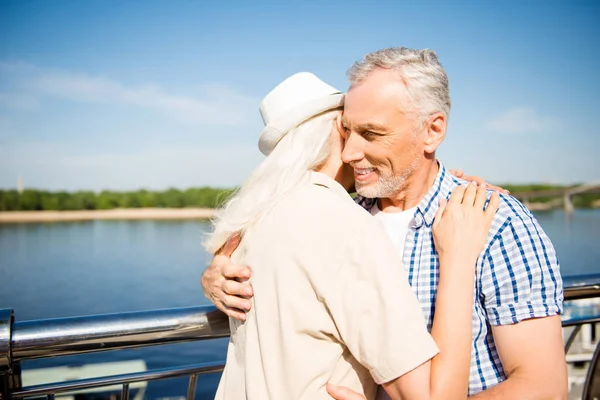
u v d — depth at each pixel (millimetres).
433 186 1513
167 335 1500
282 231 1220
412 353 1062
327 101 1386
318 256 1163
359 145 1399
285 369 1164
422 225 1474
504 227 1329
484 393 1235
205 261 1452
